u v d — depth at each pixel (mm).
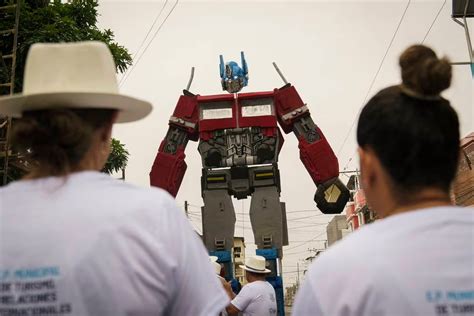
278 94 7941
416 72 1328
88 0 11773
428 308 1147
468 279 1177
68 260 1316
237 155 7734
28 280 1321
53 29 10164
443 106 1351
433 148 1308
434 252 1206
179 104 8133
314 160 7672
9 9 10086
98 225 1356
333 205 7539
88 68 1576
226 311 5113
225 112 7867
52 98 1475
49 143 1451
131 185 1503
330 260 1259
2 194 1470
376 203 1444
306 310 1256
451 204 1367
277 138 7809
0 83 9656
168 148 8000
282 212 7691
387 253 1205
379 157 1367
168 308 1458
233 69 8008
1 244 1362
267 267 7312
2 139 8195
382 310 1150
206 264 1546
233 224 7664
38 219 1380
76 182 1446
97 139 1555
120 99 1551
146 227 1392
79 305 1294
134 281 1328
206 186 7758
